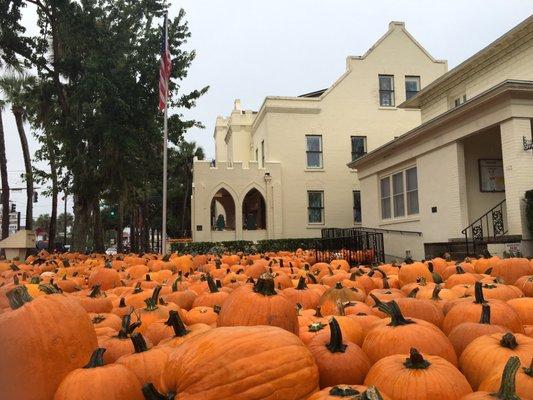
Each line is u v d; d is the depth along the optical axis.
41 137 28.78
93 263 11.65
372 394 1.80
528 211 12.15
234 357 2.21
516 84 12.59
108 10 22.16
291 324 3.16
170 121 23.69
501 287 4.88
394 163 19.22
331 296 4.76
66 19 20.20
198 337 2.37
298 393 2.26
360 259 14.52
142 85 21.41
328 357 2.73
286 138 27.89
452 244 14.20
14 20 20.55
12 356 2.45
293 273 8.30
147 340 3.22
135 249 44.62
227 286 6.31
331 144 28.22
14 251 17.50
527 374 2.29
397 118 28.89
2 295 5.06
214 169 26.94
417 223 17.64
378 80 29.00
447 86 20.23
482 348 2.75
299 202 27.52
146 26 22.56
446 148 15.77
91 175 21.11
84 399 2.33
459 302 3.88
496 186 15.82
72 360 2.59
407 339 2.83
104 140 20.20
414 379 2.27
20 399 2.42
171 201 56.28
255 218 31.89
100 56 20.48
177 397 2.16
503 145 13.14
